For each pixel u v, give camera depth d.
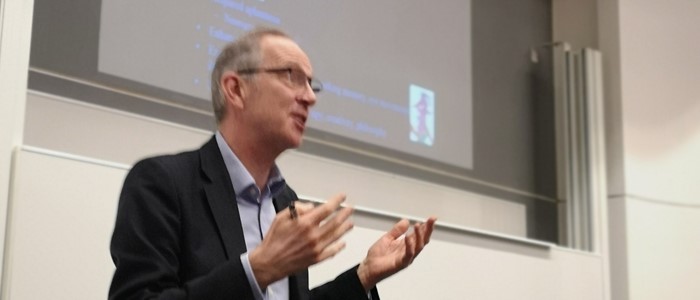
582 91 4.71
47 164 2.38
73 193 2.42
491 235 3.90
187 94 3.05
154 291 1.29
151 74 2.95
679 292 4.69
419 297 3.51
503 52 4.57
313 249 1.27
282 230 1.28
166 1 3.03
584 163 4.64
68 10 2.75
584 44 4.95
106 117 2.79
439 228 3.69
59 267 2.36
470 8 4.39
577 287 4.32
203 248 1.39
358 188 3.63
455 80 4.23
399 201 3.82
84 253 2.42
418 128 3.98
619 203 4.68
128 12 2.91
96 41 2.81
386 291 3.38
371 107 3.76
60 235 2.37
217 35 3.18
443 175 4.07
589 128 4.65
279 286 1.50
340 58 3.66
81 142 2.71
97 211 2.46
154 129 2.92
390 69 3.88
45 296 2.32
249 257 1.28
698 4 4.99
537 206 4.57
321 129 3.52
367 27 3.81
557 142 4.77
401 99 3.92
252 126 1.52
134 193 1.39
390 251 1.61
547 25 4.95
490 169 4.34
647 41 4.88
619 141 4.74
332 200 1.29
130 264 1.32
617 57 4.81
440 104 4.12
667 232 4.74
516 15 4.72
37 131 2.61
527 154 4.58
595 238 4.54
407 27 4.01
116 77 2.85
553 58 4.86
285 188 1.66
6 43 2.35
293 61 1.57
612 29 4.85
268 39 1.59
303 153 3.44
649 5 4.92
